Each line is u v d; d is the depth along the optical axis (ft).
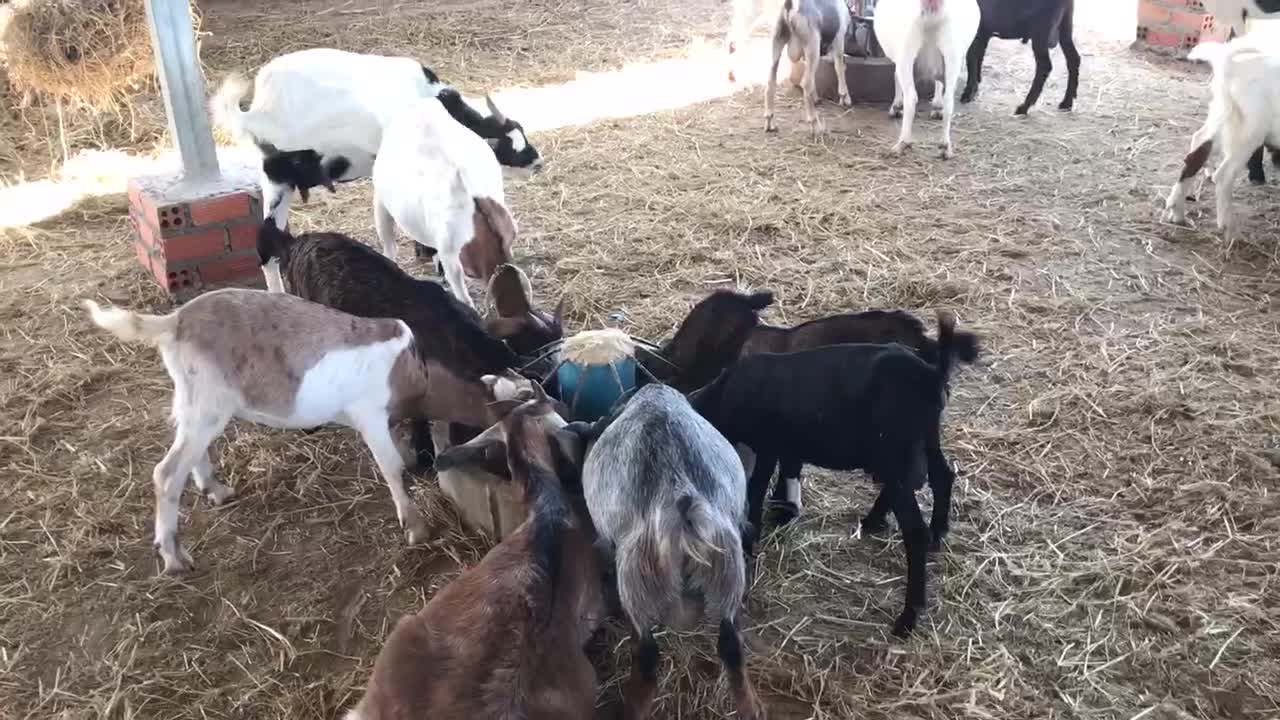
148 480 14.47
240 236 19.71
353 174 19.95
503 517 12.51
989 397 15.97
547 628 9.09
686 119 28.76
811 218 22.36
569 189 24.20
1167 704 10.76
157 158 26.61
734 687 10.02
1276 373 16.35
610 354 12.94
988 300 18.85
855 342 13.10
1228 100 20.11
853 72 29.22
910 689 10.94
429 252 21.06
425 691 8.50
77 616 12.21
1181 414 15.35
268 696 11.12
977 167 24.93
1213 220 21.84
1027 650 11.44
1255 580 12.32
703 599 9.57
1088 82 30.68
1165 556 12.69
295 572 12.85
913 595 11.53
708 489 9.81
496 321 14.69
